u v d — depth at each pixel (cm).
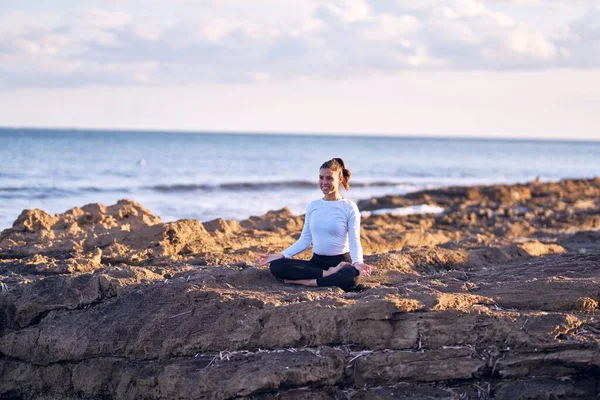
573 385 687
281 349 721
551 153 14700
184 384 704
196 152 8694
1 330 837
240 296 774
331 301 746
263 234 1298
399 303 719
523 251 1190
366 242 1413
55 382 792
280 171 5734
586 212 2609
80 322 798
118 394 745
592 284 789
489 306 759
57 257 1044
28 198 2881
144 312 781
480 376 701
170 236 1091
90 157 6350
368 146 15275
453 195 3366
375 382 698
